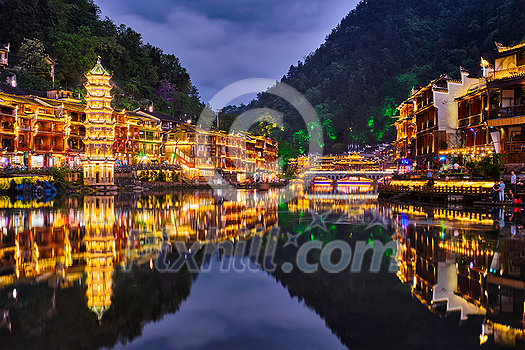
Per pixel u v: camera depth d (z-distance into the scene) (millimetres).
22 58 97438
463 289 11281
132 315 9508
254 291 11398
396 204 40719
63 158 74125
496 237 18672
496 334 8445
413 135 69938
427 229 21422
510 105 42812
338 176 120312
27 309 9688
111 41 125812
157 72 152000
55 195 52094
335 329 8859
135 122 92000
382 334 8523
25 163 68250
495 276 12398
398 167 80188
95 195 53969
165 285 11781
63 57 104688
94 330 8633
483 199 35844
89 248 16641
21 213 29234
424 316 9453
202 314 9695
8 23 103562
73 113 78125
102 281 12055
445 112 55125
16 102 66812
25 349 7727
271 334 8578
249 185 93750
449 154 51094
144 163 83562
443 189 40156
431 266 13695
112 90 115562
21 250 16094
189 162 94875
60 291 11070
